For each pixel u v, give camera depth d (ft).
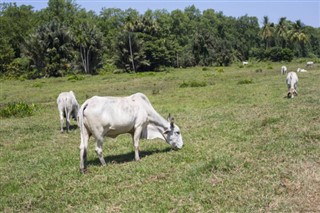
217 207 19.21
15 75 183.83
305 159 25.40
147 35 215.92
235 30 363.15
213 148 30.48
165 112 52.34
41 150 34.55
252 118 41.81
